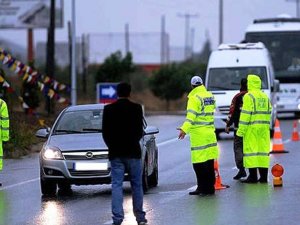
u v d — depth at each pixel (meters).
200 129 34.00
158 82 134.00
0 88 70.12
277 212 29.39
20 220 29.62
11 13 122.56
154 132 36.16
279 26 88.06
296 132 62.38
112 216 28.48
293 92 87.81
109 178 34.25
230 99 64.69
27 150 57.62
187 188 36.91
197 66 143.38
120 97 27.59
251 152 37.19
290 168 43.44
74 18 87.06
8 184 40.56
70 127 37.09
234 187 36.38
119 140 27.20
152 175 37.78
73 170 34.34
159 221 28.25
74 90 85.00
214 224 27.38
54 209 31.91
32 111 76.56
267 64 66.94
